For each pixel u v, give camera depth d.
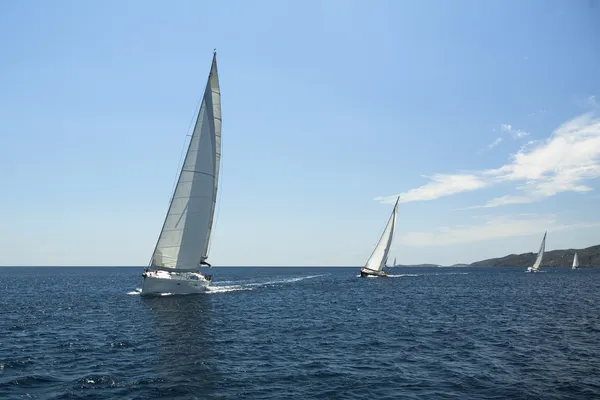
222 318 34.62
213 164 48.22
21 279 124.38
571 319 35.16
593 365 19.92
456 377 18.02
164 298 47.84
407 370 19.06
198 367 19.23
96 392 15.75
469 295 60.34
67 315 37.03
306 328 30.34
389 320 34.66
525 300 52.59
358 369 19.20
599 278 115.56
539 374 18.42
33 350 22.81
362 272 108.81
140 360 20.50
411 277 126.19
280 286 80.31
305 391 16.12
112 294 59.19
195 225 47.38
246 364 19.89
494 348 23.72
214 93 48.22
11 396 15.31
